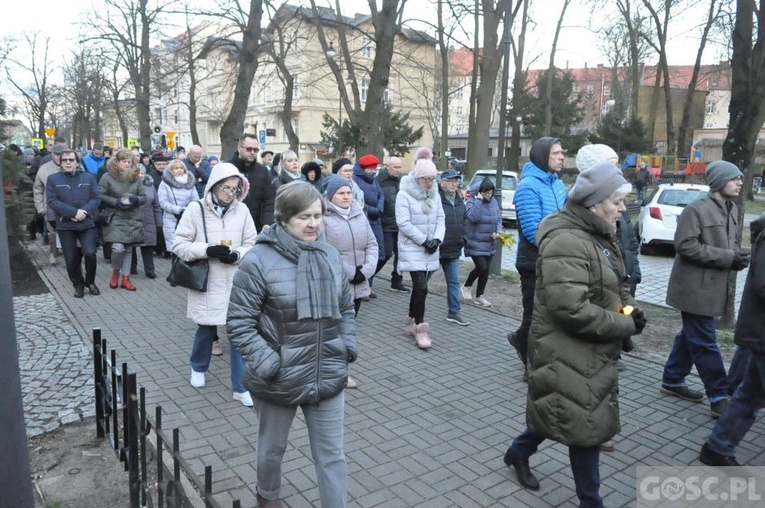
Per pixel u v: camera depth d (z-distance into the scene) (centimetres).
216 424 418
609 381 285
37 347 568
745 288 355
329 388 274
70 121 5559
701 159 4153
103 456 374
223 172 450
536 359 295
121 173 794
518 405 468
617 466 375
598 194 283
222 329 655
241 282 271
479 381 518
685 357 478
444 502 330
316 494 334
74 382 485
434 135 4606
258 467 301
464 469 367
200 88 4666
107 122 5250
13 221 939
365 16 4088
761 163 3947
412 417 442
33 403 445
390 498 333
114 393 346
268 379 266
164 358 549
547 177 474
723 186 433
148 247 900
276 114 4881
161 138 2806
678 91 5056
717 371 444
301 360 269
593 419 281
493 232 777
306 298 268
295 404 270
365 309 768
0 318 208
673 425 435
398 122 3488
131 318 679
